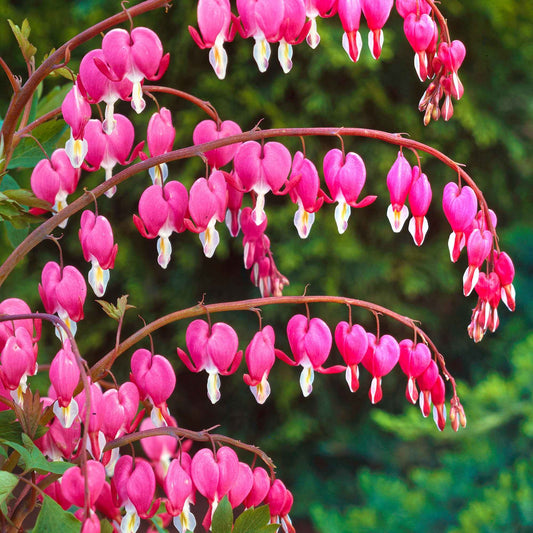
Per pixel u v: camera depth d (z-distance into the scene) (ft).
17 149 3.87
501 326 10.62
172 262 11.90
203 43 3.57
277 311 11.39
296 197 3.68
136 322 11.90
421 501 7.70
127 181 11.39
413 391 3.74
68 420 3.55
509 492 6.81
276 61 11.01
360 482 9.17
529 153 12.12
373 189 11.44
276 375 11.53
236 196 3.84
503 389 7.68
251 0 3.56
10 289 10.94
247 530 3.60
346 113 11.11
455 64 3.70
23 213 3.66
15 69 11.37
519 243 9.97
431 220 11.94
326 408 11.79
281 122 11.10
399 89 11.41
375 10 3.60
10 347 3.60
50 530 3.51
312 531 11.47
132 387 3.64
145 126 11.21
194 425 12.87
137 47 3.54
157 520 3.89
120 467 3.62
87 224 3.62
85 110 3.58
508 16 11.68
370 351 3.71
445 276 11.71
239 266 11.77
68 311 3.62
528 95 11.91
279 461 12.29
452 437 8.00
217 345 3.64
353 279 11.41
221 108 11.15
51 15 11.30
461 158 11.76
